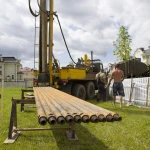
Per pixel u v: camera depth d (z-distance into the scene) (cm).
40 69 1065
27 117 698
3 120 643
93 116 253
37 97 475
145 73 1450
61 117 250
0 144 422
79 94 1169
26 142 435
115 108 877
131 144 412
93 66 1486
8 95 1700
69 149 389
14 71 6309
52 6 1042
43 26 1034
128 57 2733
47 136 475
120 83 925
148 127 529
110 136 464
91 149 388
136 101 985
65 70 1077
